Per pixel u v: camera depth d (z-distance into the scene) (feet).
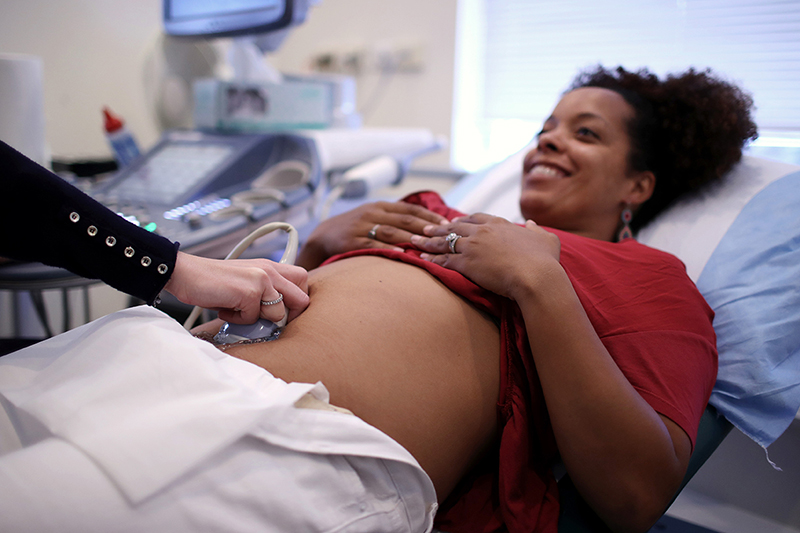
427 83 7.22
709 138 3.48
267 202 4.01
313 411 1.61
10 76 3.74
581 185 3.20
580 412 1.92
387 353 2.05
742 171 3.76
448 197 4.88
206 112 5.13
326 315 2.16
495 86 7.34
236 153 4.64
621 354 2.21
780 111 5.74
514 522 2.01
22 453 1.37
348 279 2.44
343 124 6.07
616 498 1.92
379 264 2.62
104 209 1.75
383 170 5.02
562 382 1.97
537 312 2.06
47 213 1.67
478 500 2.19
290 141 4.77
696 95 3.48
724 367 2.85
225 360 1.73
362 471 1.67
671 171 3.57
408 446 1.91
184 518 1.38
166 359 1.59
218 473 1.44
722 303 3.08
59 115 5.51
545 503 2.11
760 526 3.54
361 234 3.08
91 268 1.75
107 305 5.93
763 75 5.78
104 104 5.87
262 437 1.51
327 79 5.95
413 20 7.17
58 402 1.51
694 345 2.26
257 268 2.00
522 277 2.13
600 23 6.54
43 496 1.29
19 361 1.79
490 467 2.41
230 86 4.93
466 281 2.41
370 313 2.19
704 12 5.98
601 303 2.35
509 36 7.13
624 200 3.35
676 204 3.73
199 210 3.86
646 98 3.45
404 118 7.47
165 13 5.74
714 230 3.44
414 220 2.95
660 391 2.10
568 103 3.36
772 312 2.93
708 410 2.73
